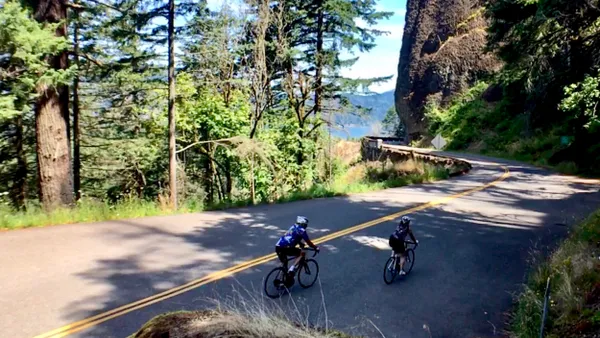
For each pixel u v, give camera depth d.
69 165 13.91
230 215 13.77
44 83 11.86
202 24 17.41
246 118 22.28
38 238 9.88
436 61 69.94
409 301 7.32
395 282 8.19
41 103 13.16
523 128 43.06
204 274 8.06
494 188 20.66
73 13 14.23
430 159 36.91
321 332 3.84
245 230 11.62
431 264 9.28
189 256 9.11
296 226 7.69
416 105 73.38
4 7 10.31
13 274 7.56
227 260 8.95
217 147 22.34
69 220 11.73
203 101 21.09
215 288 7.43
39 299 6.60
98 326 5.85
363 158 52.72
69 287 7.12
